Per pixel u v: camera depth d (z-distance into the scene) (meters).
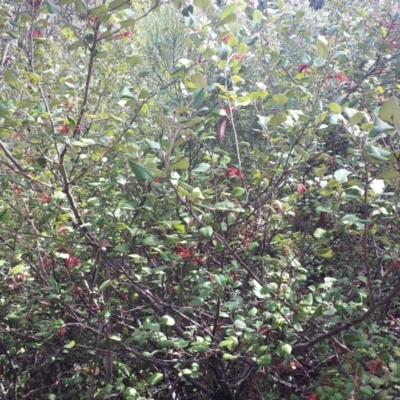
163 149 2.24
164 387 2.34
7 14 2.45
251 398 2.33
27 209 2.45
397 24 3.34
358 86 2.90
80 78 2.96
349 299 2.39
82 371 2.63
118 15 2.57
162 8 3.43
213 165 2.37
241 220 2.33
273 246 2.64
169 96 2.56
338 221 2.27
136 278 2.32
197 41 2.38
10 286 2.35
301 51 3.69
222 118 2.47
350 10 3.44
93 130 2.67
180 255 2.17
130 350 2.26
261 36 3.25
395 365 1.75
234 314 2.35
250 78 3.57
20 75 2.77
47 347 2.79
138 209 2.17
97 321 2.46
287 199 2.30
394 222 2.24
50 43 2.73
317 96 2.44
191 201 1.98
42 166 2.10
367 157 1.63
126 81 3.02
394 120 1.34
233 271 2.35
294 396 2.09
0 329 2.47
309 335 2.26
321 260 2.79
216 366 2.41
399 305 2.66
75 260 2.38
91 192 2.52
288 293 1.94
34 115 2.06
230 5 2.22
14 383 2.57
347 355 1.94
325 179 2.32
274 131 2.50
